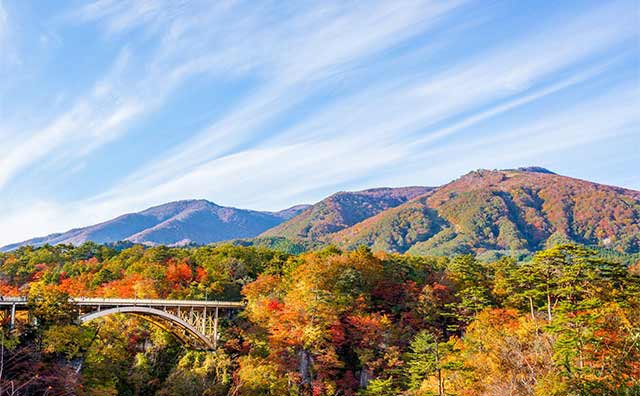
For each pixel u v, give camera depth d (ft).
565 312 138.92
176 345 235.61
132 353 227.81
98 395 144.05
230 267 305.32
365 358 206.80
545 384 93.25
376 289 255.70
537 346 126.21
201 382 203.10
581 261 173.06
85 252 364.79
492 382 126.31
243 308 255.29
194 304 222.69
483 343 155.02
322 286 230.27
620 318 119.14
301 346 209.15
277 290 253.03
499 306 229.86
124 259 330.54
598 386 77.77
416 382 170.60
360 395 190.49
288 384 196.95
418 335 180.75
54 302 143.02
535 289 188.44
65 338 134.92
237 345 225.76
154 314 195.11
